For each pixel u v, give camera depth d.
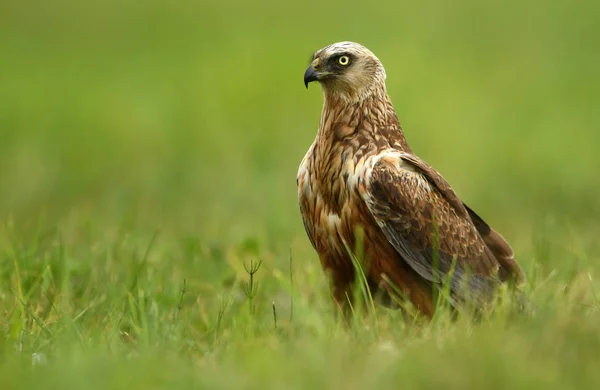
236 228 14.47
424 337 8.10
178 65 31.72
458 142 21.38
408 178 9.40
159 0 42.19
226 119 24.02
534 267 10.11
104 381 7.18
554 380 6.93
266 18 38.69
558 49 33.34
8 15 40.12
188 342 8.53
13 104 26.69
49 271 10.30
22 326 8.79
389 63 28.83
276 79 26.73
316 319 8.67
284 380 7.12
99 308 9.87
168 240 13.70
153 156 21.67
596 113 25.23
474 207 16.84
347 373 7.09
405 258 9.34
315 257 12.55
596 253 12.64
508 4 39.38
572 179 18.44
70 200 18.16
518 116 24.77
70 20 39.62
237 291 10.95
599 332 7.62
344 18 37.88
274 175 18.19
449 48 33.00
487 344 7.23
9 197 18.12
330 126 9.68
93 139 23.27
